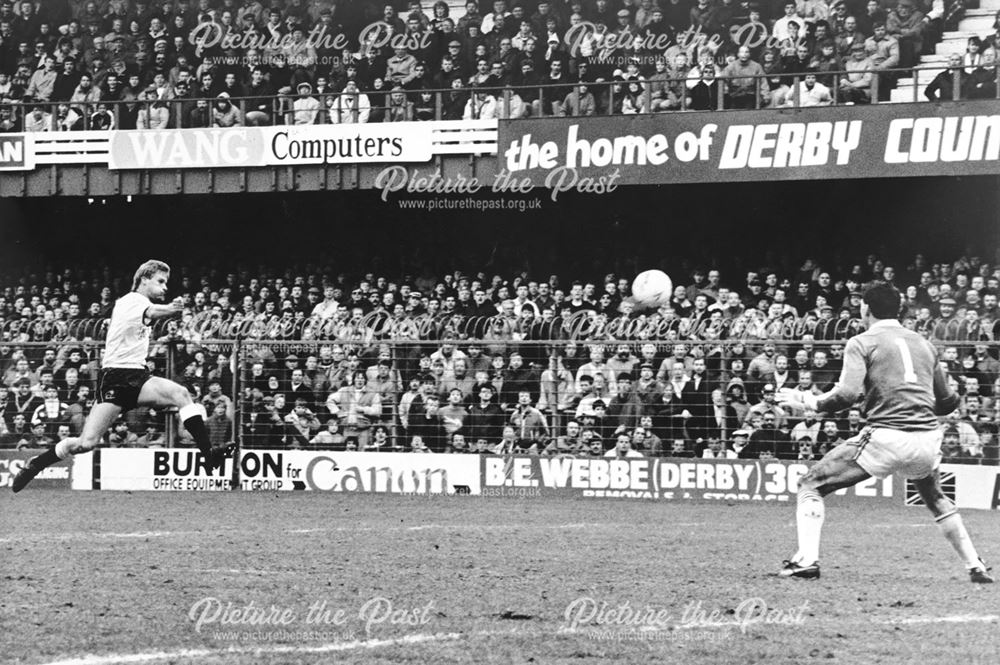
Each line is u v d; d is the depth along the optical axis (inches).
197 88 1357.0
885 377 448.8
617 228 1273.4
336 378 958.4
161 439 951.6
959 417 837.2
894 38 1181.7
